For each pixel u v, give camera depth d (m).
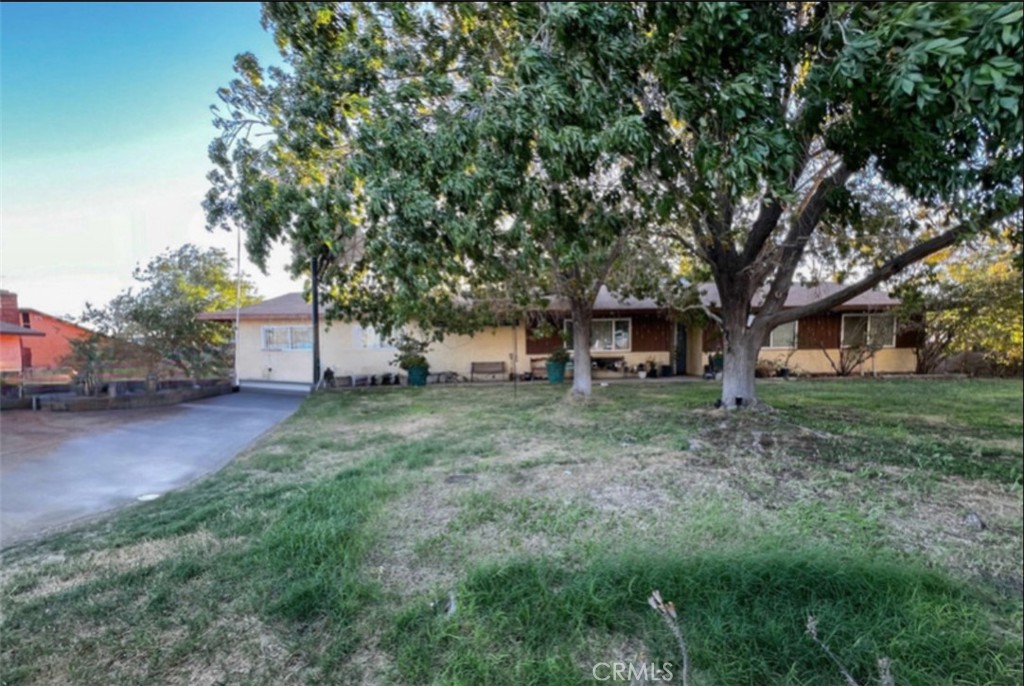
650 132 3.62
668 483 4.66
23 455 6.06
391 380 14.66
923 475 4.88
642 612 2.49
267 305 16.02
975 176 3.33
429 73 4.63
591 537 3.45
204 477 5.14
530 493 4.40
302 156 5.49
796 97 4.17
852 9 3.22
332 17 5.05
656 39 3.57
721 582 2.66
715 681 2.07
